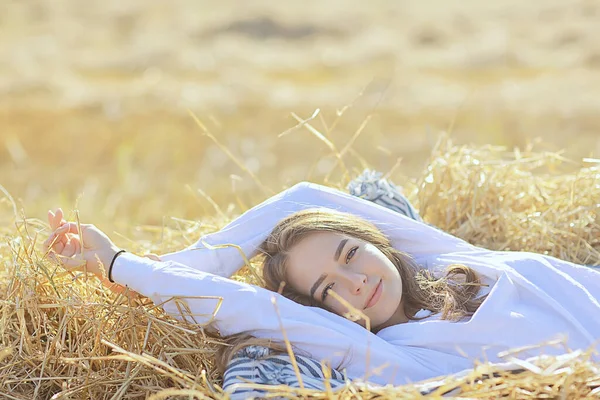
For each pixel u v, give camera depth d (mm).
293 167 11289
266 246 4766
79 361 4309
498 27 23188
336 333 4273
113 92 15898
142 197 10258
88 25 26344
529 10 25672
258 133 13141
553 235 5637
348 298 4414
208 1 30297
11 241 4906
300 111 14352
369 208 5000
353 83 17297
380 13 26844
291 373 4164
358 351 4273
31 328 4723
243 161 11734
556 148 11664
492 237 5797
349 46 21938
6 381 4309
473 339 4344
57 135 13078
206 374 4434
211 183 10695
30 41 23297
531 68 18438
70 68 19328
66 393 4191
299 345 4316
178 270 4422
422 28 23469
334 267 4449
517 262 4719
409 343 4422
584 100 14617
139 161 12008
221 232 4852
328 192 5000
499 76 17719
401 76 17844
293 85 17203
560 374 3770
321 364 4047
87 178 11297
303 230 4547
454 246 4941
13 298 4652
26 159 12148
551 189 6008
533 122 13148
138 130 13336
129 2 30672
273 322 4281
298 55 21047
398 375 4289
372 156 11734
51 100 15141
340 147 12250
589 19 23688
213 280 4375
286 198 4965
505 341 4324
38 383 4301
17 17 27219
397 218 4988
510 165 6020
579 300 4547
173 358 4488
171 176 11164
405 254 4809
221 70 19016
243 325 4316
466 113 13992
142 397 4355
